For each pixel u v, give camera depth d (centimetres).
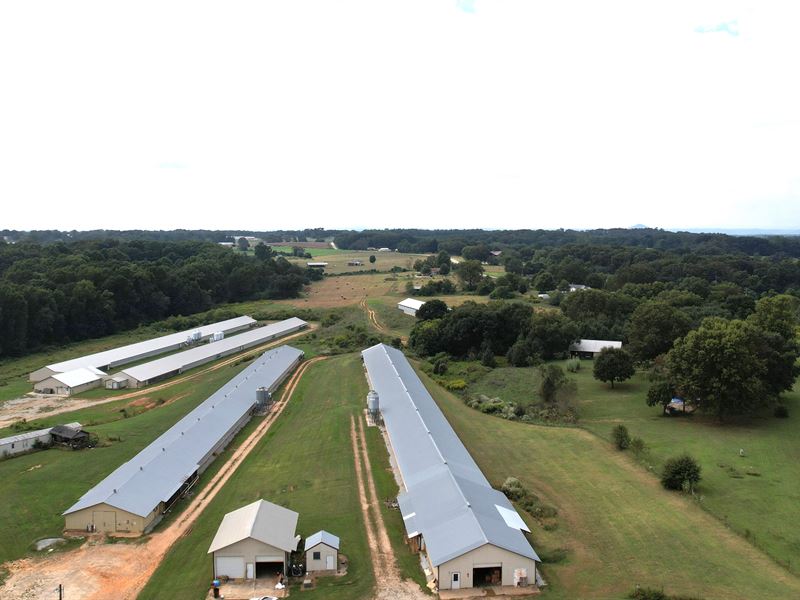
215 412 7581
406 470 5722
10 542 4816
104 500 4975
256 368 10119
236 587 4144
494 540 4156
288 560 4312
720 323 8550
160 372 10906
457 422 7762
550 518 5016
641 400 8612
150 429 7625
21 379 10925
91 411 8806
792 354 8019
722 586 4016
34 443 6800
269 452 6825
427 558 4450
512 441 6994
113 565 4459
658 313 10362
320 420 7856
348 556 4500
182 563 4475
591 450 6644
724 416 7688
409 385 8588
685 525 4869
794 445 6644
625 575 4181
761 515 5025
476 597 3975
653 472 5934
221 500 5584
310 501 5441
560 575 4228
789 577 4122
